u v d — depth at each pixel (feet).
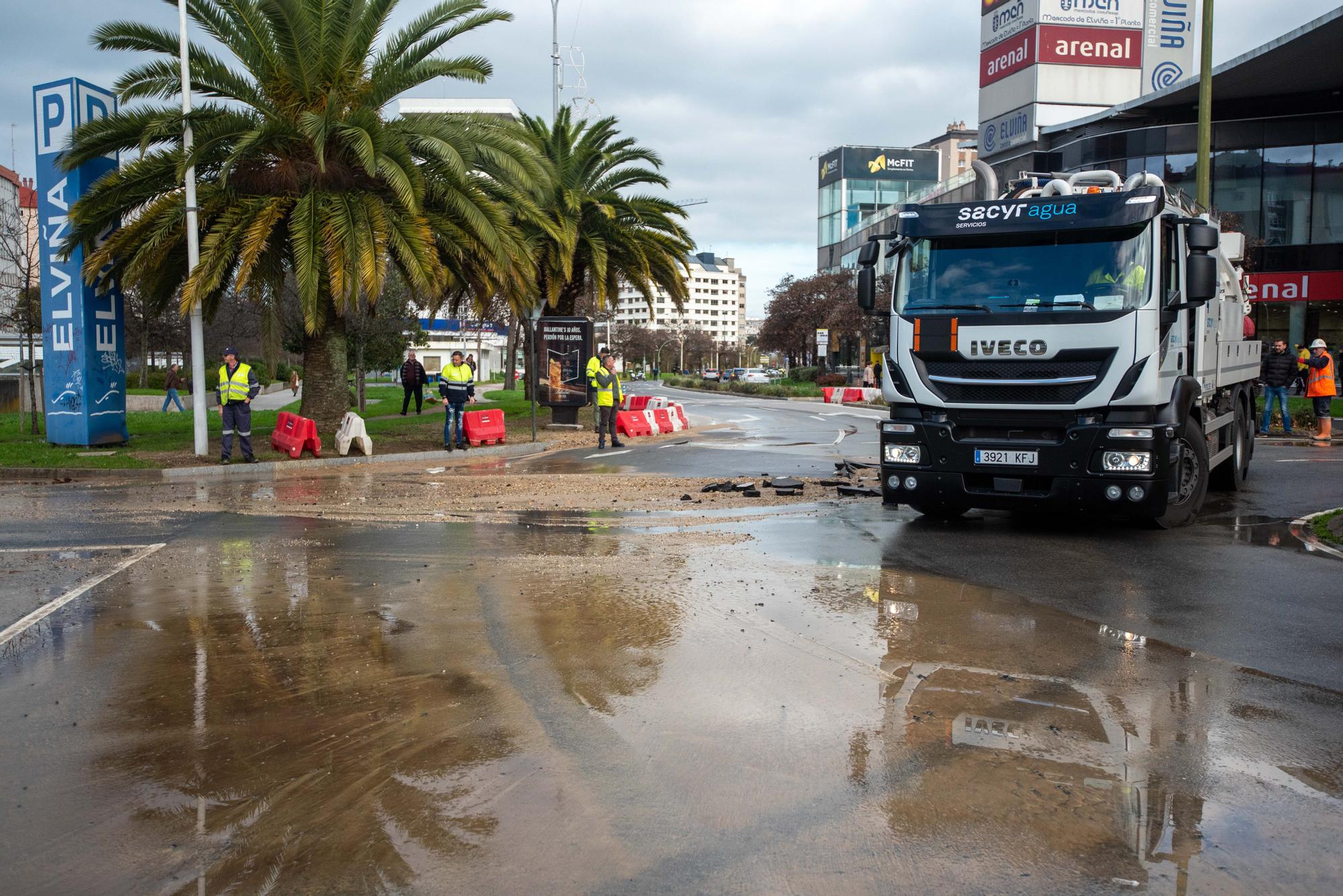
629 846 10.64
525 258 65.77
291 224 55.83
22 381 77.00
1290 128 124.98
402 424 80.33
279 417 59.21
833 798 11.76
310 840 10.80
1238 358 40.01
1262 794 11.94
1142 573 24.44
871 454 57.16
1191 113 134.21
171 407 106.22
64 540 29.35
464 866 10.24
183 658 17.40
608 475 46.93
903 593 22.18
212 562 25.89
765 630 19.03
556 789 12.02
